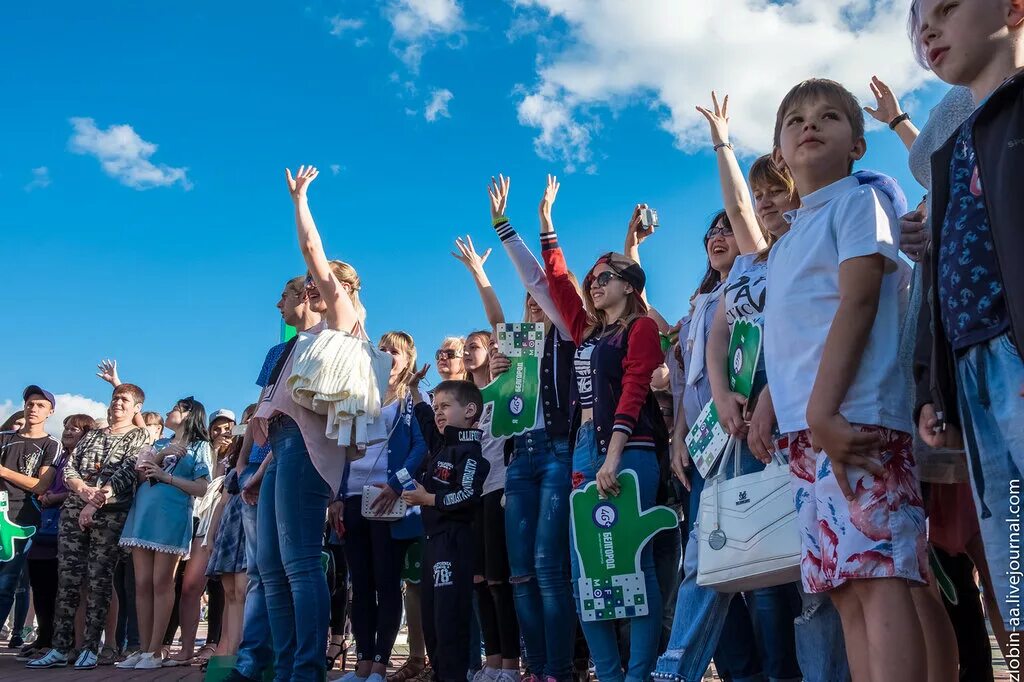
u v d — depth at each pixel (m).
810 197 1.99
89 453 6.21
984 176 1.48
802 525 1.82
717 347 2.58
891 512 1.65
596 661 2.97
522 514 3.67
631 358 3.13
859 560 1.63
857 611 1.73
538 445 3.68
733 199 3.08
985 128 1.51
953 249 1.58
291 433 3.39
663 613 3.45
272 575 3.41
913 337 2.05
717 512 2.27
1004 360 1.46
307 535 3.32
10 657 6.79
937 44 1.72
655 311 4.22
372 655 4.27
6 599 6.47
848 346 1.70
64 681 4.75
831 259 1.86
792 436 1.89
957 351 1.57
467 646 3.77
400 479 4.18
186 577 6.18
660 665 2.54
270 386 3.56
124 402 6.46
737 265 2.61
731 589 2.29
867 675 1.69
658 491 3.18
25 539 6.67
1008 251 1.40
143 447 6.21
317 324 3.86
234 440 5.55
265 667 3.73
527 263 4.12
